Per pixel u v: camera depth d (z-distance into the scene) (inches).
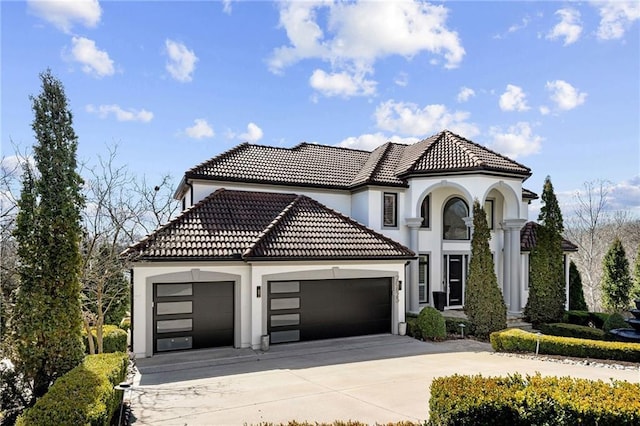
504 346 608.7
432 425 275.0
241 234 671.8
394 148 1074.7
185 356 569.0
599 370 495.8
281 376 477.1
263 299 623.8
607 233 1787.6
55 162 404.5
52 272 394.9
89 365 360.2
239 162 875.4
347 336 697.0
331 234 725.3
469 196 815.1
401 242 879.7
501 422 267.0
